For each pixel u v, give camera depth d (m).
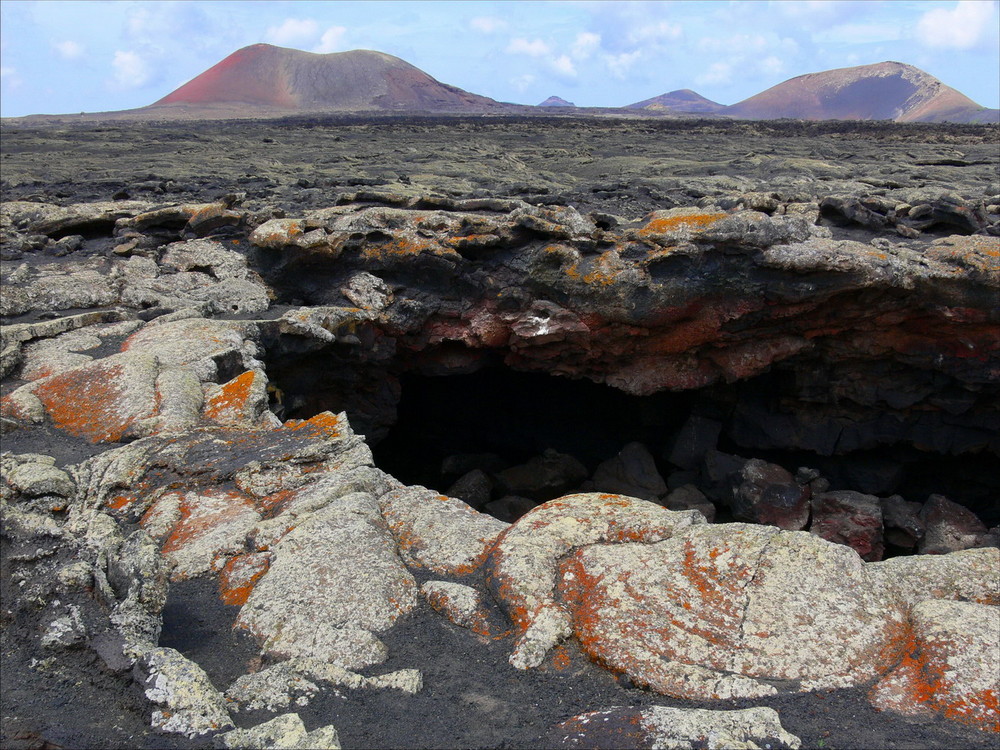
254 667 5.18
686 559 5.58
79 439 8.27
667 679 4.77
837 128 41.09
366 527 6.30
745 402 18.67
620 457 19.03
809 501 17.05
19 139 41.12
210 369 10.21
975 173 25.28
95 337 11.72
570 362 17.27
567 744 4.36
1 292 13.30
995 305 14.42
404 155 31.67
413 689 4.86
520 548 5.86
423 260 15.77
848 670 4.80
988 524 18.42
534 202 20.03
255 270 16.08
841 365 16.94
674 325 15.95
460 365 17.50
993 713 4.41
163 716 4.48
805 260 14.37
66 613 5.27
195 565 6.16
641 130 42.44
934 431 17.19
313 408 15.58
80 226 18.23
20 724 4.48
